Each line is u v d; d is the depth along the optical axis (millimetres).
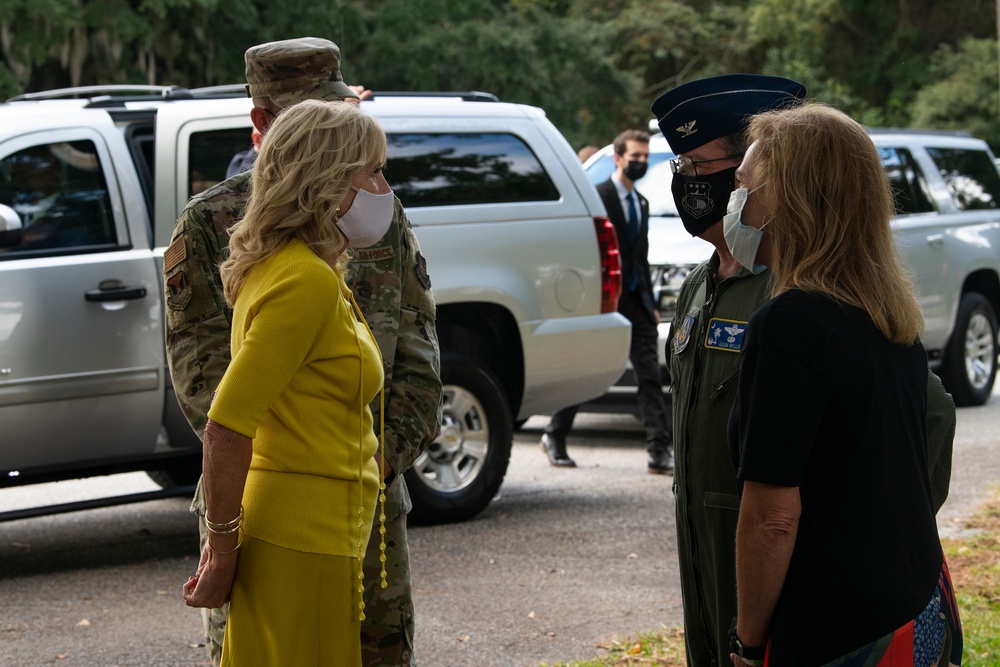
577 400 6770
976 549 5539
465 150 6426
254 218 2469
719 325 2697
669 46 40469
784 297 2199
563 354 6551
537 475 7754
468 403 6309
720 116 2744
